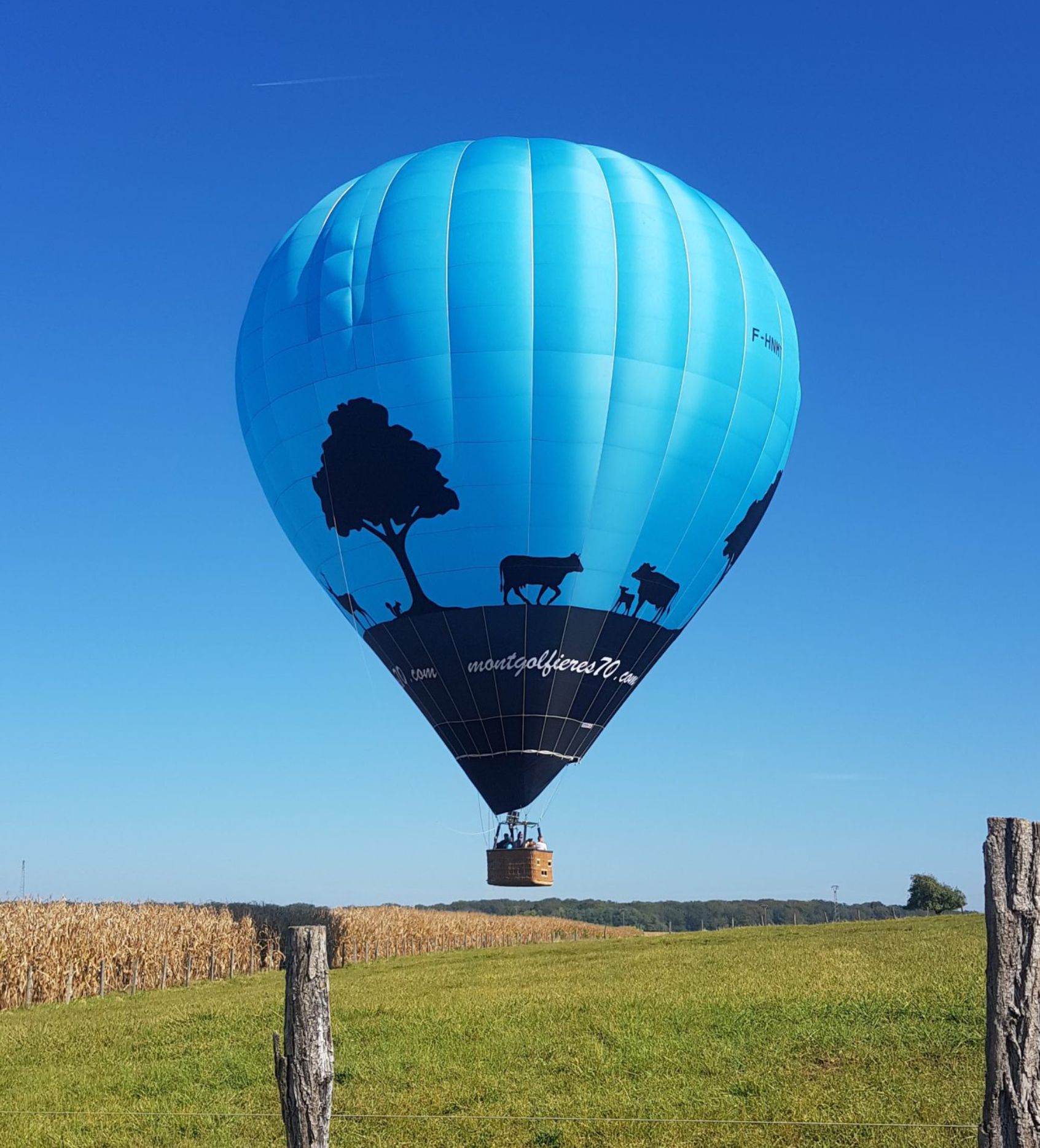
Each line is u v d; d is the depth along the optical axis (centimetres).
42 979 3406
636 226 2616
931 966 2261
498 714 2625
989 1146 637
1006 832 654
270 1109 1537
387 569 2627
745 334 2691
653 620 2692
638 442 2547
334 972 3947
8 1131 1457
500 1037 1808
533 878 2612
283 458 2747
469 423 2509
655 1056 1623
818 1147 1221
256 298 2847
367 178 2805
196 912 4281
